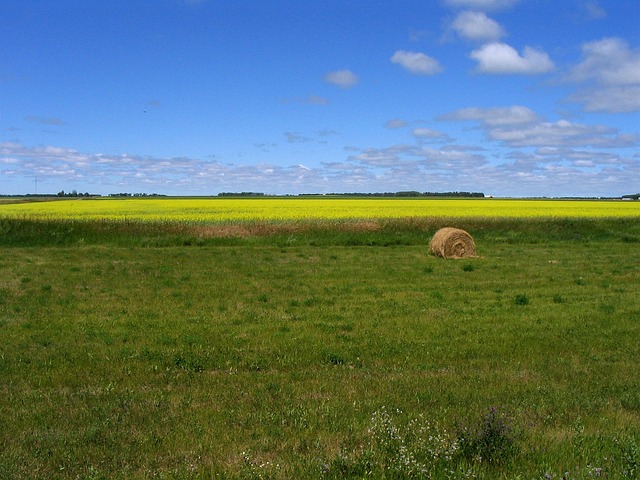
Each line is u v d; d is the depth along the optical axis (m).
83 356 8.22
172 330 9.88
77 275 16.25
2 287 14.16
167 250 23.34
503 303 12.74
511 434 5.10
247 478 4.44
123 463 4.83
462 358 8.40
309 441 5.22
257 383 7.09
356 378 7.31
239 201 64.44
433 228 29.89
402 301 12.88
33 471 4.67
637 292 14.22
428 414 5.93
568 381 7.27
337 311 11.72
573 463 4.72
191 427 5.59
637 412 6.19
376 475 4.44
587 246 26.59
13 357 8.12
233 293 13.70
